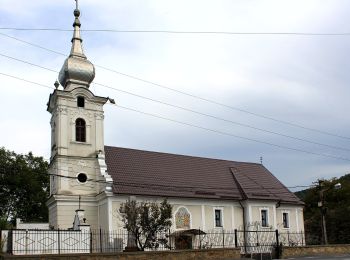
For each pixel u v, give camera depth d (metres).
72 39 47.88
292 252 42.31
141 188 45.34
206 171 54.56
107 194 42.44
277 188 58.03
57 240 32.31
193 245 45.62
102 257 28.19
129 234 35.91
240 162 60.19
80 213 38.59
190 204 47.97
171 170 51.22
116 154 48.91
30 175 68.88
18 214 68.06
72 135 44.72
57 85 45.34
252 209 51.91
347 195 81.06
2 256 25.31
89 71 46.62
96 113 46.44
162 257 30.94
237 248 35.59
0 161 67.62
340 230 67.56
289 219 56.41
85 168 44.69
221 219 50.03
